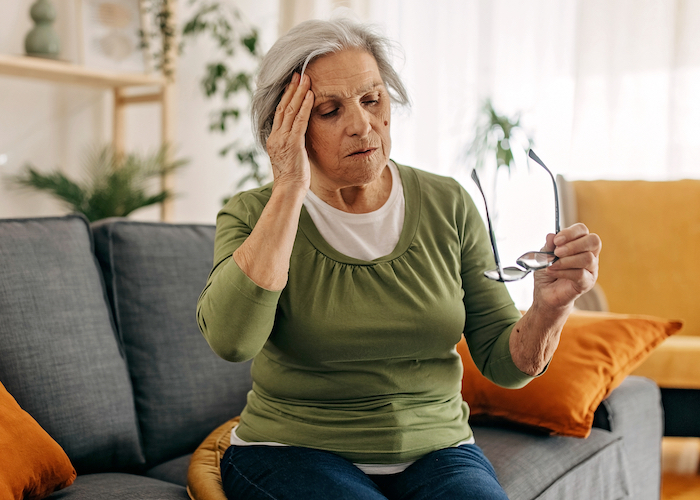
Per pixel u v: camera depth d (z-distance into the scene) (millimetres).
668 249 2592
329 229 1091
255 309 931
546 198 3086
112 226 1432
